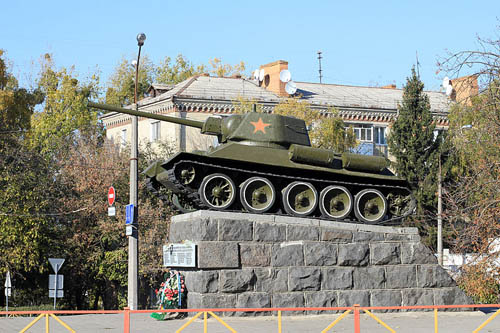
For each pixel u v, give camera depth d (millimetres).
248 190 19375
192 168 19188
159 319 17750
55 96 53562
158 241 38281
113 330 16047
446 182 38469
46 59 56844
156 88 51375
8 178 34656
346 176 20422
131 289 23469
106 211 39031
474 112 23609
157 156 44344
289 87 48938
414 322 17672
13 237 34250
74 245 38031
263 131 20250
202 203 18906
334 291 18594
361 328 16422
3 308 34094
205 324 12180
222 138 20906
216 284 17516
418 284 19578
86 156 42625
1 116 41188
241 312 17609
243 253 17875
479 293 22797
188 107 47219
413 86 41219
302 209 19875
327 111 47969
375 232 19406
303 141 20781
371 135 51250
